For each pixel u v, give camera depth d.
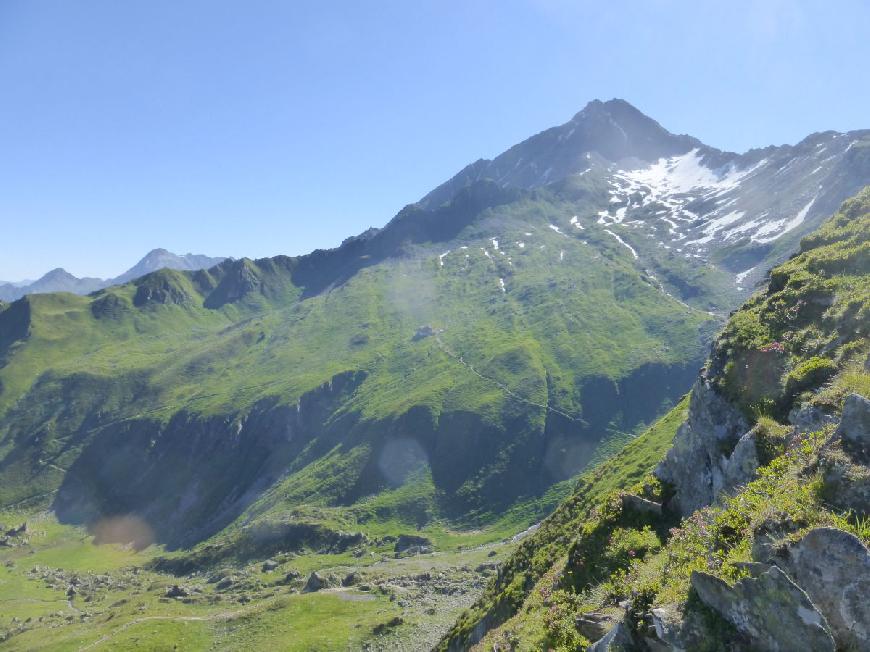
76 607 176.62
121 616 140.25
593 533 26.27
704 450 27.75
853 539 11.38
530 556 55.69
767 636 11.73
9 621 161.62
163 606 151.00
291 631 115.31
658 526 25.64
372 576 156.38
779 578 11.66
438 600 131.75
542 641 20.98
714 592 13.15
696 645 12.89
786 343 27.52
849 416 14.74
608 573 23.38
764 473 17.47
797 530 12.92
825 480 13.96
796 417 20.81
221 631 122.00
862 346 23.39
